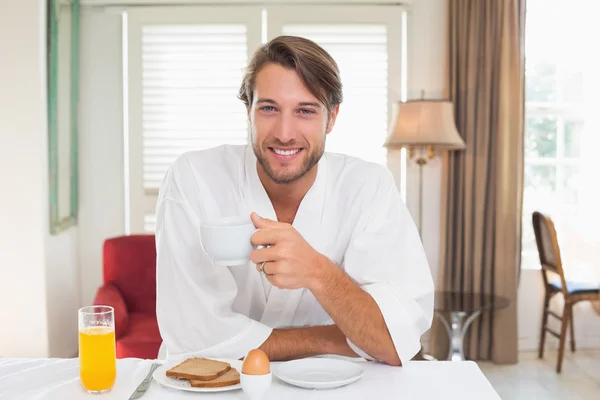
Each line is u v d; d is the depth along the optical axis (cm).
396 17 439
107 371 131
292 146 145
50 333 389
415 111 396
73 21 431
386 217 168
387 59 441
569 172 473
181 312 159
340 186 171
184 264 159
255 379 121
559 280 435
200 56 441
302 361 146
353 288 147
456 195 433
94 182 453
